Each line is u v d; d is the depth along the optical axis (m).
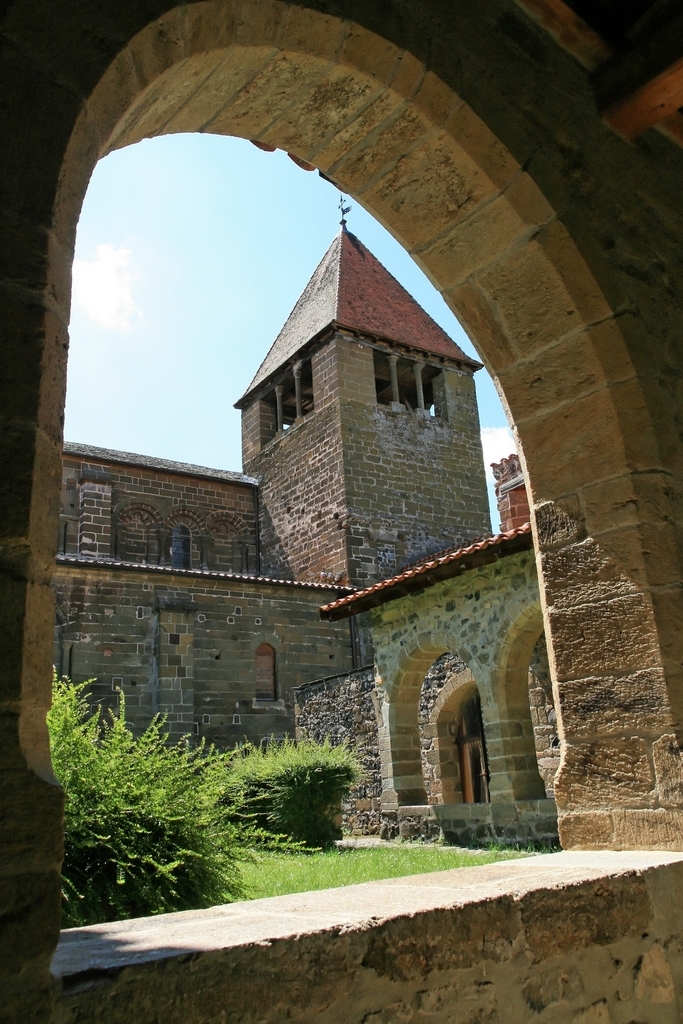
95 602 18.11
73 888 5.29
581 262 3.48
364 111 3.22
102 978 1.50
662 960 2.54
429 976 1.94
